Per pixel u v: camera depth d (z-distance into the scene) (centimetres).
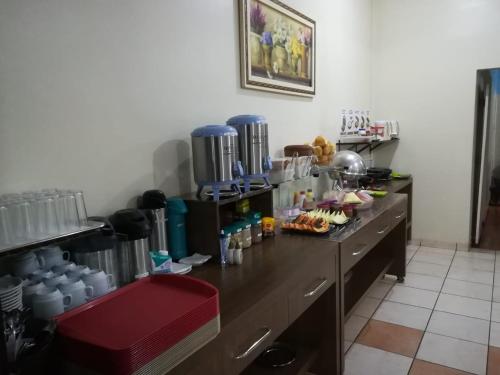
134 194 148
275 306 123
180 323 83
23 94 112
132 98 145
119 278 128
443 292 282
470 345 211
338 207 224
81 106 127
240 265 145
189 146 173
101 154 135
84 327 81
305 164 232
